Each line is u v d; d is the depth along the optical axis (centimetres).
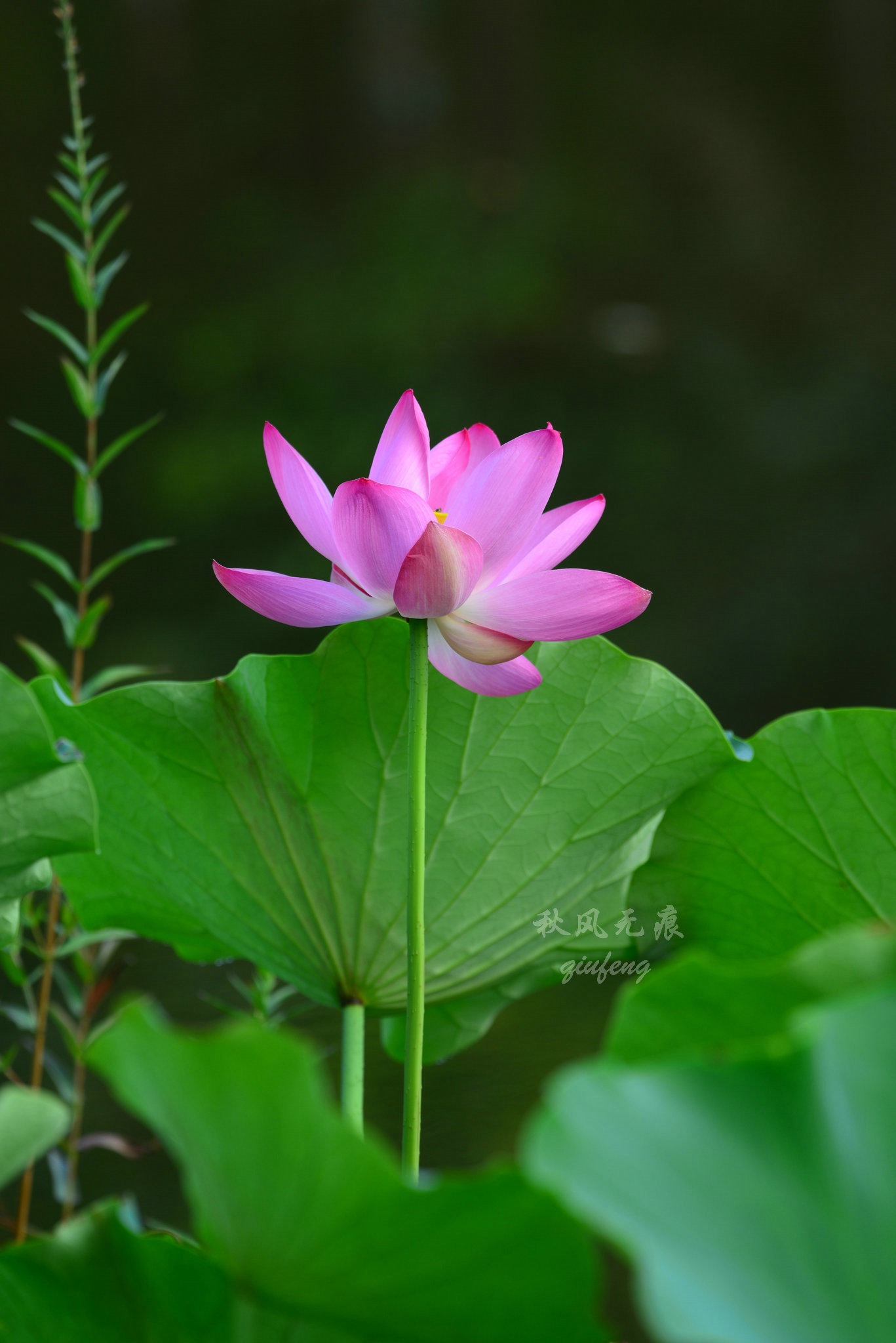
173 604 1714
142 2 3122
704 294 3222
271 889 303
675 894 307
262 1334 276
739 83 3506
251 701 300
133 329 2847
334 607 292
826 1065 267
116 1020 269
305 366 2838
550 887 304
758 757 302
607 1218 263
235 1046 267
